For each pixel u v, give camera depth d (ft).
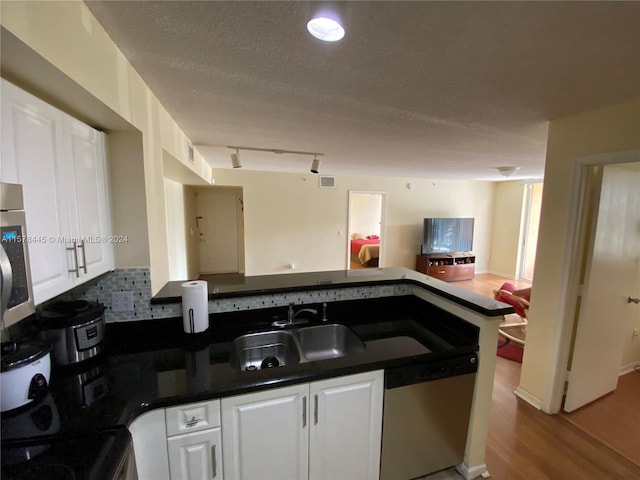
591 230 6.82
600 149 6.19
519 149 10.28
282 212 18.72
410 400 4.78
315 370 4.15
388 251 21.63
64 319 4.07
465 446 5.48
